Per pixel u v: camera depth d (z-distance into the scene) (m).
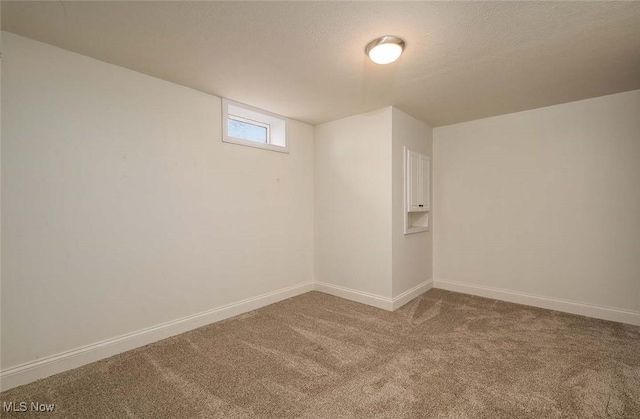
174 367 1.96
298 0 1.46
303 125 3.67
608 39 1.81
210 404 1.60
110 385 1.77
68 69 1.96
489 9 1.53
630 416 1.48
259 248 3.16
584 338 2.36
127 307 2.22
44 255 1.86
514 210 3.28
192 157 2.60
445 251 3.82
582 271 2.89
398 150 3.15
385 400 1.61
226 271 2.86
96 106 2.07
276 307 3.14
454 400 1.61
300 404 1.59
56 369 1.89
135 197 2.26
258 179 3.15
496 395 1.65
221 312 2.80
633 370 1.88
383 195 3.11
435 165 3.88
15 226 1.76
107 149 2.12
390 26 1.68
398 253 3.16
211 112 2.73
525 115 3.20
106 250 2.12
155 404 1.60
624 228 2.69
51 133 1.89
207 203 2.71
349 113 3.29
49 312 1.88
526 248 3.21
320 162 3.74
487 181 3.46
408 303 3.26
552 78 2.38
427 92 2.67
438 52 1.96
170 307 2.46
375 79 2.39
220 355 2.12
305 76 2.34
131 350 2.21
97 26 1.69
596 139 2.81
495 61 2.09
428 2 1.48
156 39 1.83
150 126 2.34
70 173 1.96
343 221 3.48
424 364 1.98
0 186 1.71
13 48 1.76
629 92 2.64
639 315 2.61
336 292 3.56
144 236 2.31
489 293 3.46
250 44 1.88
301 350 2.19
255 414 1.52
